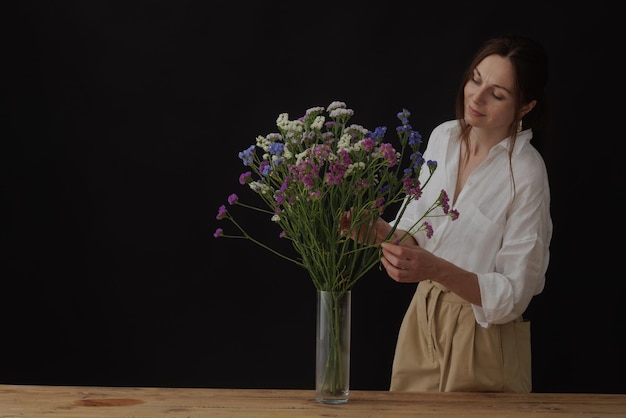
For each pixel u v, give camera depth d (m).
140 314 3.30
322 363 1.81
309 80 3.25
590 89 3.21
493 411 1.78
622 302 3.23
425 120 3.25
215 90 3.25
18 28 3.23
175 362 3.30
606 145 3.21
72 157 3.26
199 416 1.68
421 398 1.88
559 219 3.23
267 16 3.24
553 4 3.20
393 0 3.24
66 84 3.25
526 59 2.26
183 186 3.27
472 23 3.22
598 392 3.24
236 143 3.27
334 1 3.24
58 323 3.29
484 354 2.36
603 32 3.20
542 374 3.26
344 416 1.70
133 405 1.76
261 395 1.88
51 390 1.88
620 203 3.22
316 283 1.82
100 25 3.24
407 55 3.24
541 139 2.46
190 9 3.24
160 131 3.26
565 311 3.25
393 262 1.98
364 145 1.70
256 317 3.30
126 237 3.28
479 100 2.27
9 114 3.25
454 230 2.37
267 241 3.28
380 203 1.74
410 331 2.49
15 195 3.27
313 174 1.68
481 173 2.36
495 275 2.24
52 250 3.28
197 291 3.29
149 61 3.25
